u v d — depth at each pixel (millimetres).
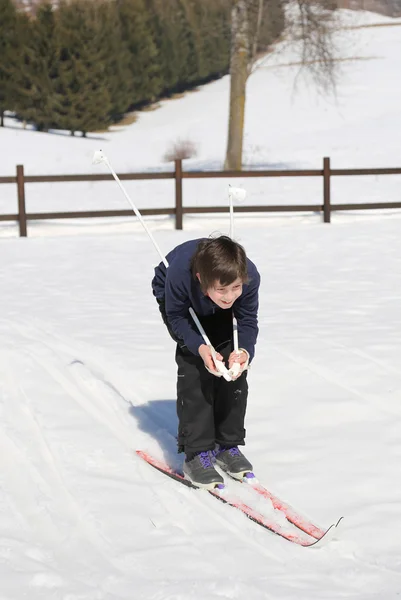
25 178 17266
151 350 7738
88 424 5652
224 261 4359
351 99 43031
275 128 38375
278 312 9531
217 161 32375
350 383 6715
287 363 7234
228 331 4914
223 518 4441
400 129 35594
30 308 9875
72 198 23703
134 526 4305
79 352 7645
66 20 41438
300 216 18969
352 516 4457
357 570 3855
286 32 33906
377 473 4996
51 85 40500
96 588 3660
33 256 14453
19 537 4203
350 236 16109
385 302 10062
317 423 5863
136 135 41062
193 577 3805
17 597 3568
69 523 4363
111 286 11500
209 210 17984
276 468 5098
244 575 3834
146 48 47812
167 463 5188
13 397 6145
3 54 40812
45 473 4965
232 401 4934
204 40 52125
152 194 24250
